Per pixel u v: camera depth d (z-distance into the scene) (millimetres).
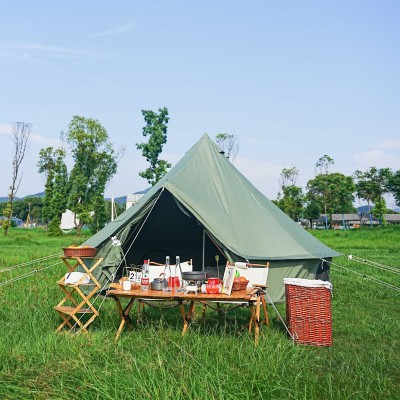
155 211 10617
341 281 11383
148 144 40281
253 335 5840
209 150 9547
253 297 5770
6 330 5887
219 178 9062
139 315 6934
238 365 4469
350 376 4387
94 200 50562
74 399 3818
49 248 24578
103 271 8148
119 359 4625
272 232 8617
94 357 4727
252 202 9008
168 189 8195
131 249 11359
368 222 71750
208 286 5848
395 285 10703
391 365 4789
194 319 6594
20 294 8367
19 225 102750
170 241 11484
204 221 8094
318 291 5816
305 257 8445
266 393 3834
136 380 3904
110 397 3689
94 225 51781
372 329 6695
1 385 3988
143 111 40688
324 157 68250
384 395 3971
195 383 3896
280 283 8391
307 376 4180
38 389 3971
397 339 6164
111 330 6121
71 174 49656
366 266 15086
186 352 4680
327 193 65438
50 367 4414
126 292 5809
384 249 26344
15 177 45656
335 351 5516
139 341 5410
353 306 8461
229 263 7043
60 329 6145
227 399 3672
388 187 61281
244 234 8297
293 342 5488
